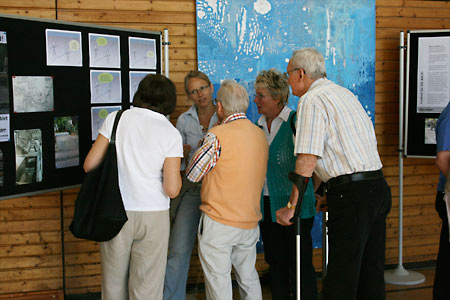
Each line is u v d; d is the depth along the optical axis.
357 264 2.43
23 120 2.70
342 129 2.39
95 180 2.47
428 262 4.41
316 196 3.10
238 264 2.70
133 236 2.48
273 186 2.94
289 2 3.93
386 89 4.23
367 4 4.07
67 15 3.62
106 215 2.36
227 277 2.61
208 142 2.53
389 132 4.26
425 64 3.94
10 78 2.62
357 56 4.09
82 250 3.75
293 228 2.86
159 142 2.45
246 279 2.69
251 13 3.86
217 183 2.56
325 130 2.40
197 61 3.81
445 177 2.84
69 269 3.74
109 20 3.69
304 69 2.55
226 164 2.53
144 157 2.44
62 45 2.88
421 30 3.93
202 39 3.79
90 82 3.04
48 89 2.82
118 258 2.49
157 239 2.50
